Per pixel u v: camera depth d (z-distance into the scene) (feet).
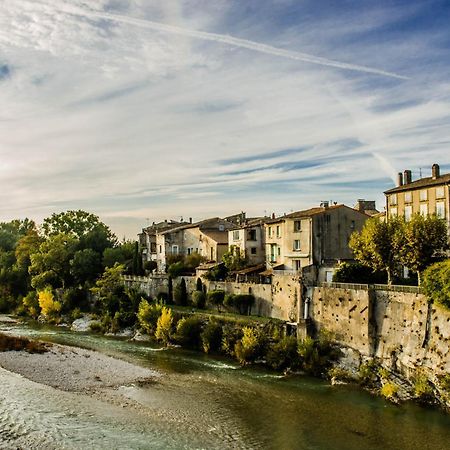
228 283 237.25
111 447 108.68
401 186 234.17
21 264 376.27
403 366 151.53
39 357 187.01
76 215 440.45
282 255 253.85
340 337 175.42
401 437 117.19
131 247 379.14
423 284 148.97
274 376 167.02
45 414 127.44
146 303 239.09
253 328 194.59
